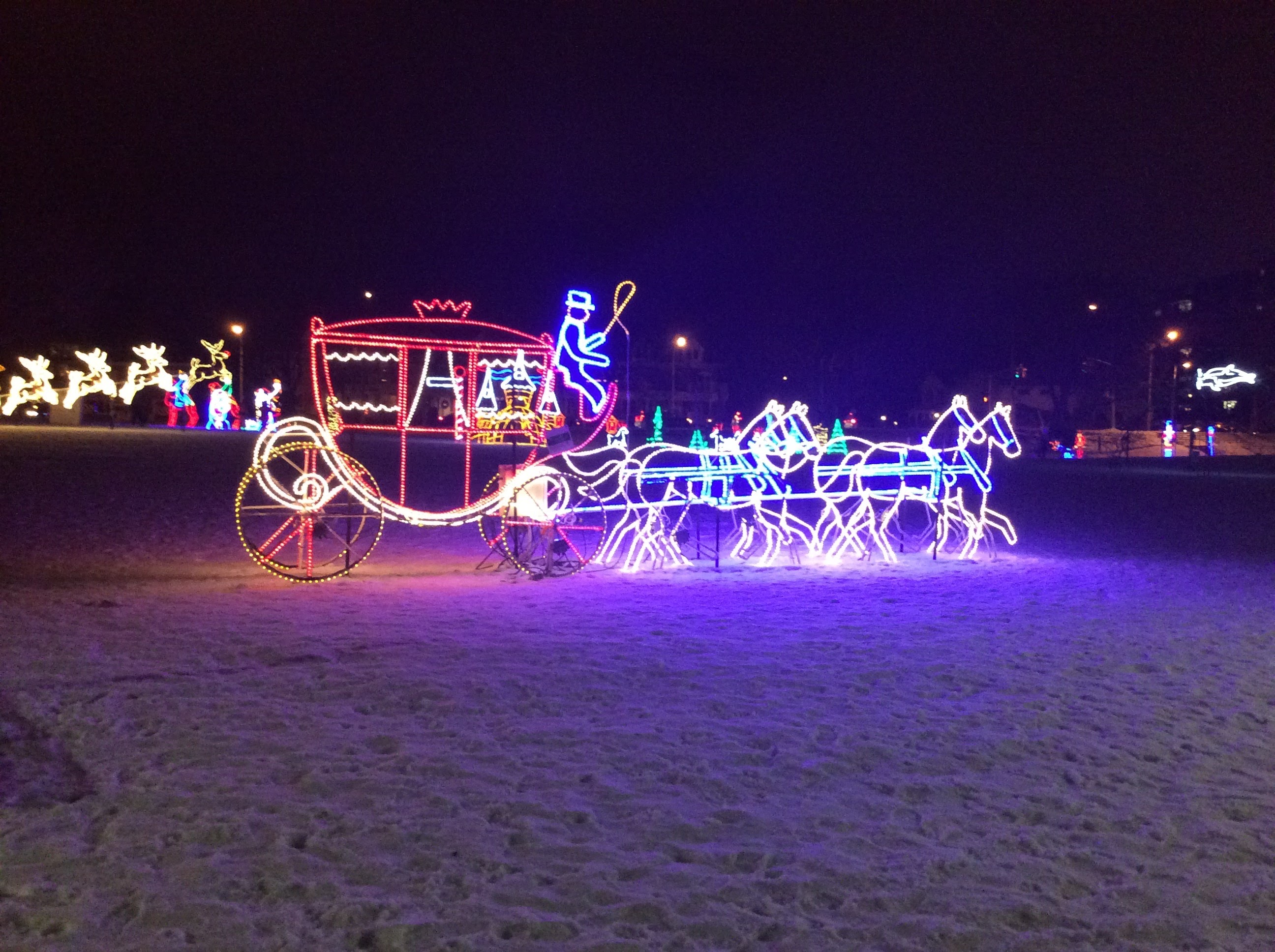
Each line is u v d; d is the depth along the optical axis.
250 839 4.40
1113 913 4.02
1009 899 4.10
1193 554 15.30
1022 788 5.33
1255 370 61.31
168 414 56.84
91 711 6.11
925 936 3.79
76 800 4.78
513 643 8.33
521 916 3.81
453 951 3.57
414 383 12.30
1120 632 9.39
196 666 7.23
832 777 5.42
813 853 4.46
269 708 6.29
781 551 14.88
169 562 12.42
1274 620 10.10
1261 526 19.70
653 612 9.91
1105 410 69.94
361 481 11.55
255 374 69.38
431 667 7.43
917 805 5.08
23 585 10.34
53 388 50.47
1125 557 14.83
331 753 5.51
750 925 3.84
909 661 8.04
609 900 3.98
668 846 4.50
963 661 8.09
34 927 3.64
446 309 11.80
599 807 4.91
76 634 8.13
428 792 5.00
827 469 14.38
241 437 39.12
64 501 18.02
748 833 4.68
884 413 82.69
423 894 3.96
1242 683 7.59
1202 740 6.20
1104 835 4.75
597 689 6.96
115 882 3.99
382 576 11.85
